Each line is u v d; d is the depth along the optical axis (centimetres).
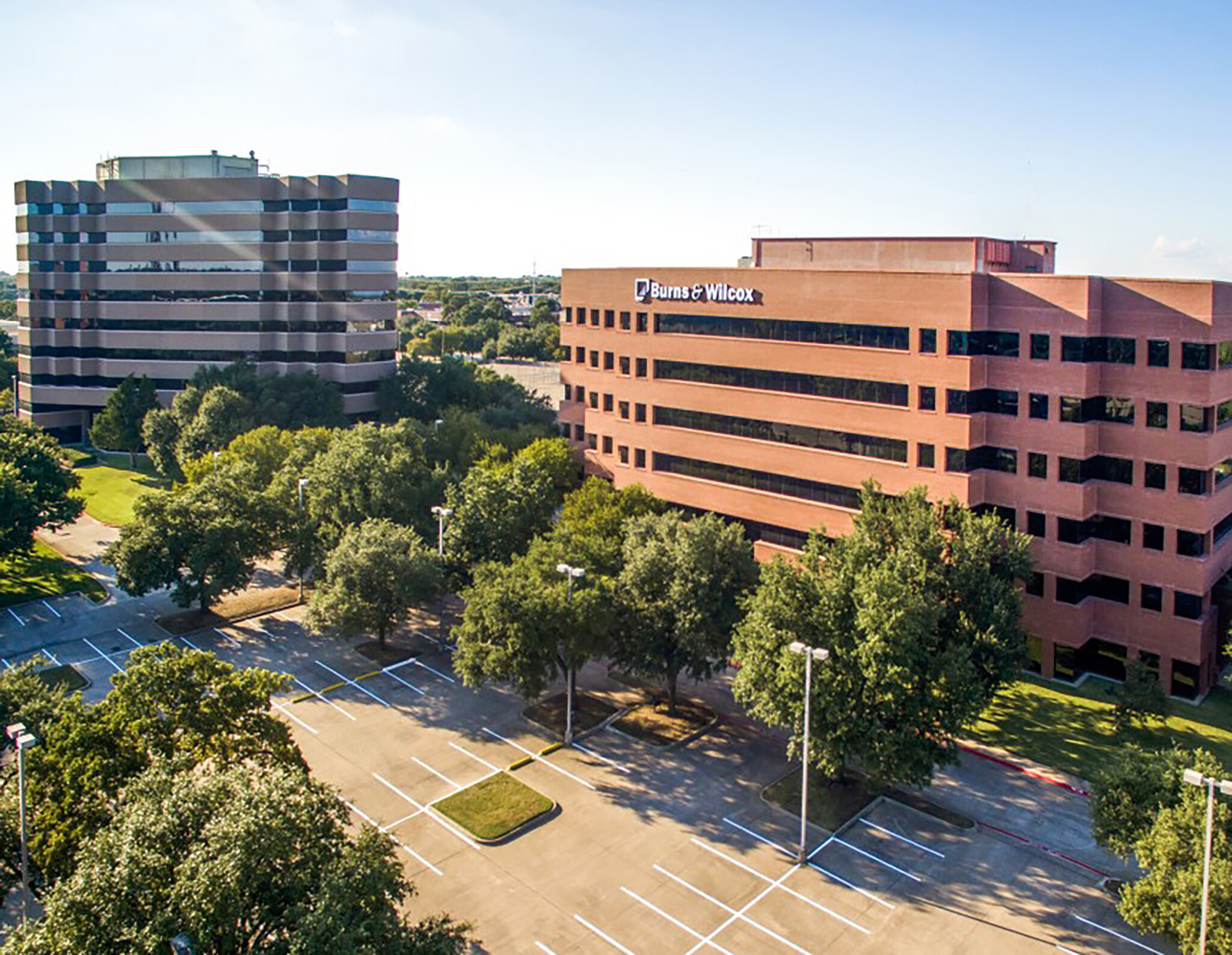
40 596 8231
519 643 5466
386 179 14025
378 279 14125
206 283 14075
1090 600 6825
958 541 5825
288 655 7044
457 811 4994
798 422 7794
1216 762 4097
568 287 9856
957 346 6781
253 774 3488
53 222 14612
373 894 3166
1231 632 6072
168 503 7425
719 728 6016
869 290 7250
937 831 4953
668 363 8794
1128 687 5956
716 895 4406
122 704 4038
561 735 5872
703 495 8506
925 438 7000
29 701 4409
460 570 7125
